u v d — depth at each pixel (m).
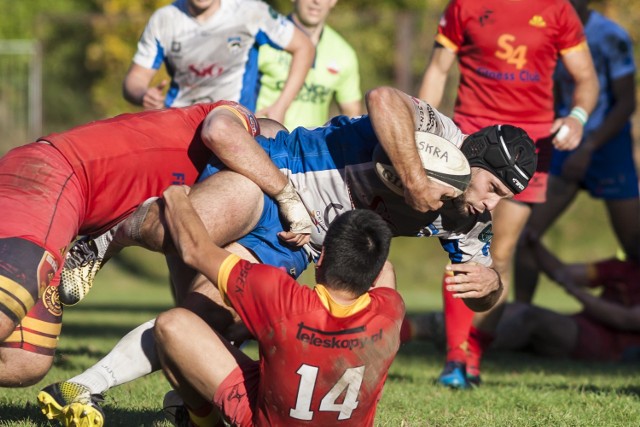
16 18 85.81
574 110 24.97
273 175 16.20
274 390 13.90
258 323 13.84
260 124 18.30
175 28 25.58
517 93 24.80
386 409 20.08
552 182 34.53
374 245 13.80
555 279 34.41
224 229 15.98
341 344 13.63
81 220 16.67
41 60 80.12
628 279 34.22
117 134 17.09
